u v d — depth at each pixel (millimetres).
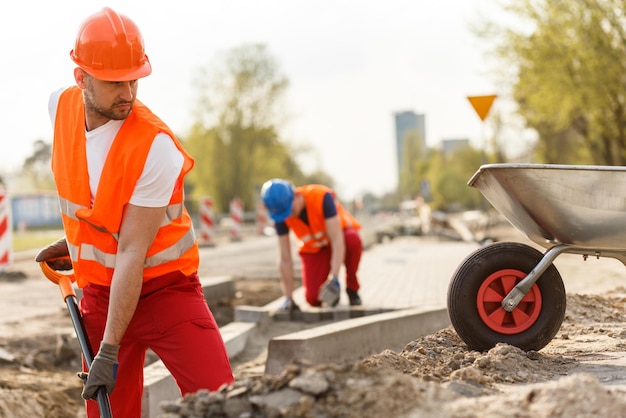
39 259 4473
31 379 7062
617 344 5055
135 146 3736
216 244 28641
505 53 22062
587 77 20953
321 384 2838
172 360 4020
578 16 20625
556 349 5094
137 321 4039
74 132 3926
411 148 130750
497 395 3447
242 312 9203
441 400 2895
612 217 4582
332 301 9016
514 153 34656
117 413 4184
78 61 3723
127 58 3725
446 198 95062
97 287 4102
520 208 4738
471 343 4863
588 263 15117
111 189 3775
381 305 9828
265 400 2838
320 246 9508
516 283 4867
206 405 2924
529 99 23484
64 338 7941
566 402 2863
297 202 9234
